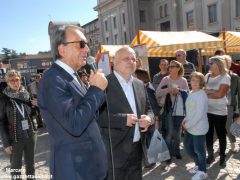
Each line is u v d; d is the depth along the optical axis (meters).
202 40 7.78
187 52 9.91
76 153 2.00
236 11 31.38
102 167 2.16
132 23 46.91
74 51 2.08
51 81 1.97
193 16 37.62
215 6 34.00
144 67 6.02
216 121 4.88
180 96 5.23
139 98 3.10
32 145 4.02
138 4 46.84
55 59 2.16
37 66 15.19
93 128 2.12
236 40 11.13
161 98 5.25
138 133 3.03
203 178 4.36
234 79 5.30
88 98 1.97
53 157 2.05
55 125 2.00
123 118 2.84
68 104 1.92
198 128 4.27
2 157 6.79
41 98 2.03
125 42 49.12
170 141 5.25
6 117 3.87
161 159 3.42
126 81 3.04
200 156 4.36
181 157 5.59
